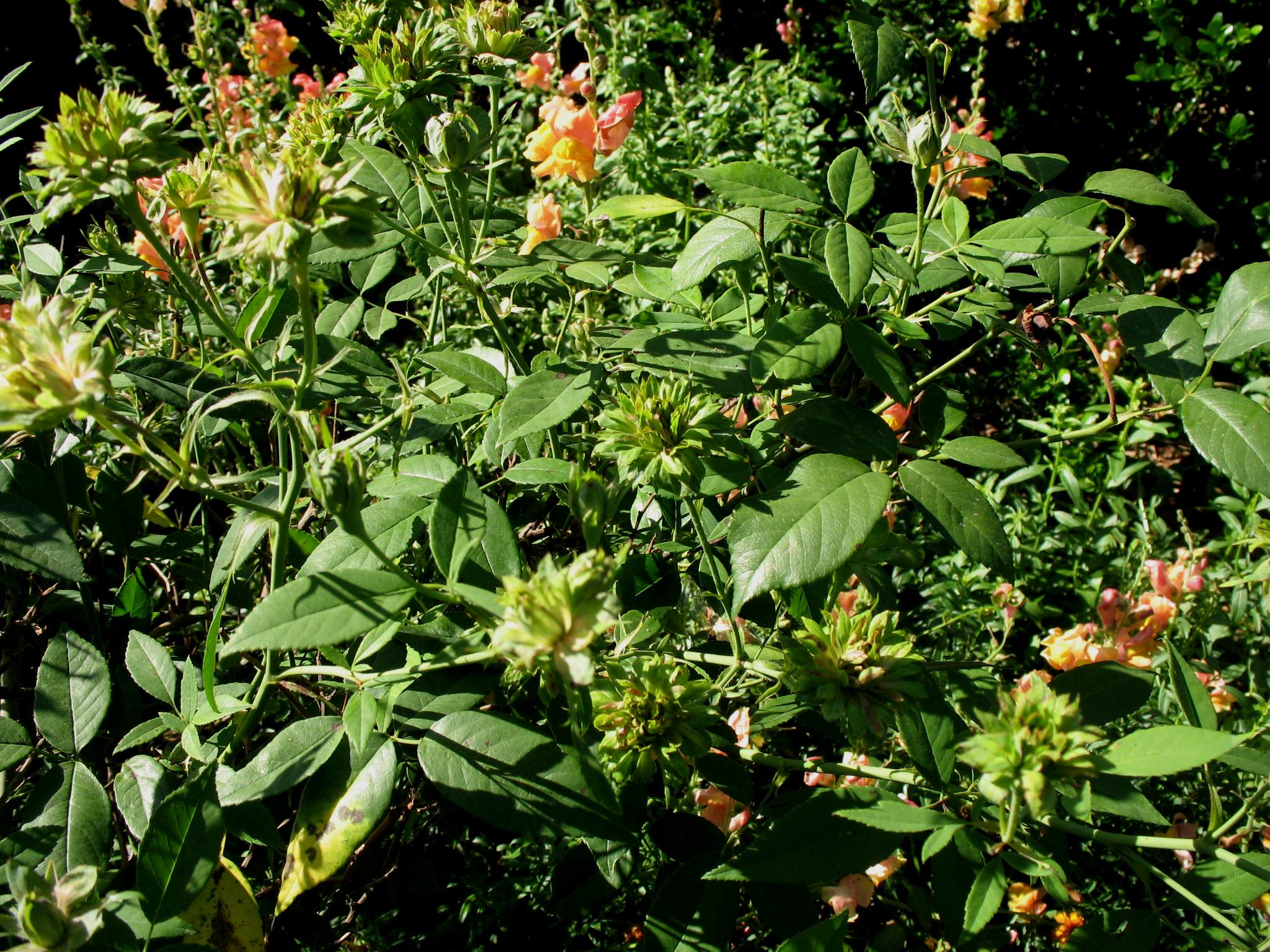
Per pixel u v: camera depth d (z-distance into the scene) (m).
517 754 1.10
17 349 0.92
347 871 1.56
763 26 5.55
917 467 1.21
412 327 3.08
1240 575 2.70
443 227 1.63
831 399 1.29
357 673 1.13
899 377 1.23
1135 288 1.51
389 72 1.49
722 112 3.91
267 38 2.21
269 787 1.10
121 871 1.20
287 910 1.48
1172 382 1.31
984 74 5.15
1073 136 5.14
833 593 1.35
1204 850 1.19
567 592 0.87
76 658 1.31
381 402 1.58
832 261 1.25
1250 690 2.40
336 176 0.99
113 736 1.45
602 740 1.26
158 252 1.19
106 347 0.92
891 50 1.30
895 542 1.38
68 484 1.61
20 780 1.50
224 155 1.46
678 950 1.21
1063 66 5.06
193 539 1.67
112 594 1.83
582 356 1.87
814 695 1.22
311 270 1.81
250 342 1.38
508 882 1.76
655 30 4.52
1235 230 4.82
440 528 1.14
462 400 1.49
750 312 1.54
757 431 1.46
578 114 1.88
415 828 1.69
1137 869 1.18
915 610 2.80
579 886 1.43
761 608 1.54
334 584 0.96
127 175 1.10
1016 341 1.62
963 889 1.16
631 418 1.26
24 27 4.50
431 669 1.06
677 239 3.15
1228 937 1.12
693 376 1.32
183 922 1.03
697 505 1.37
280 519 1.11
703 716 1.25
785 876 1.08
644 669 1.25
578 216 3.26
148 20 1.90
